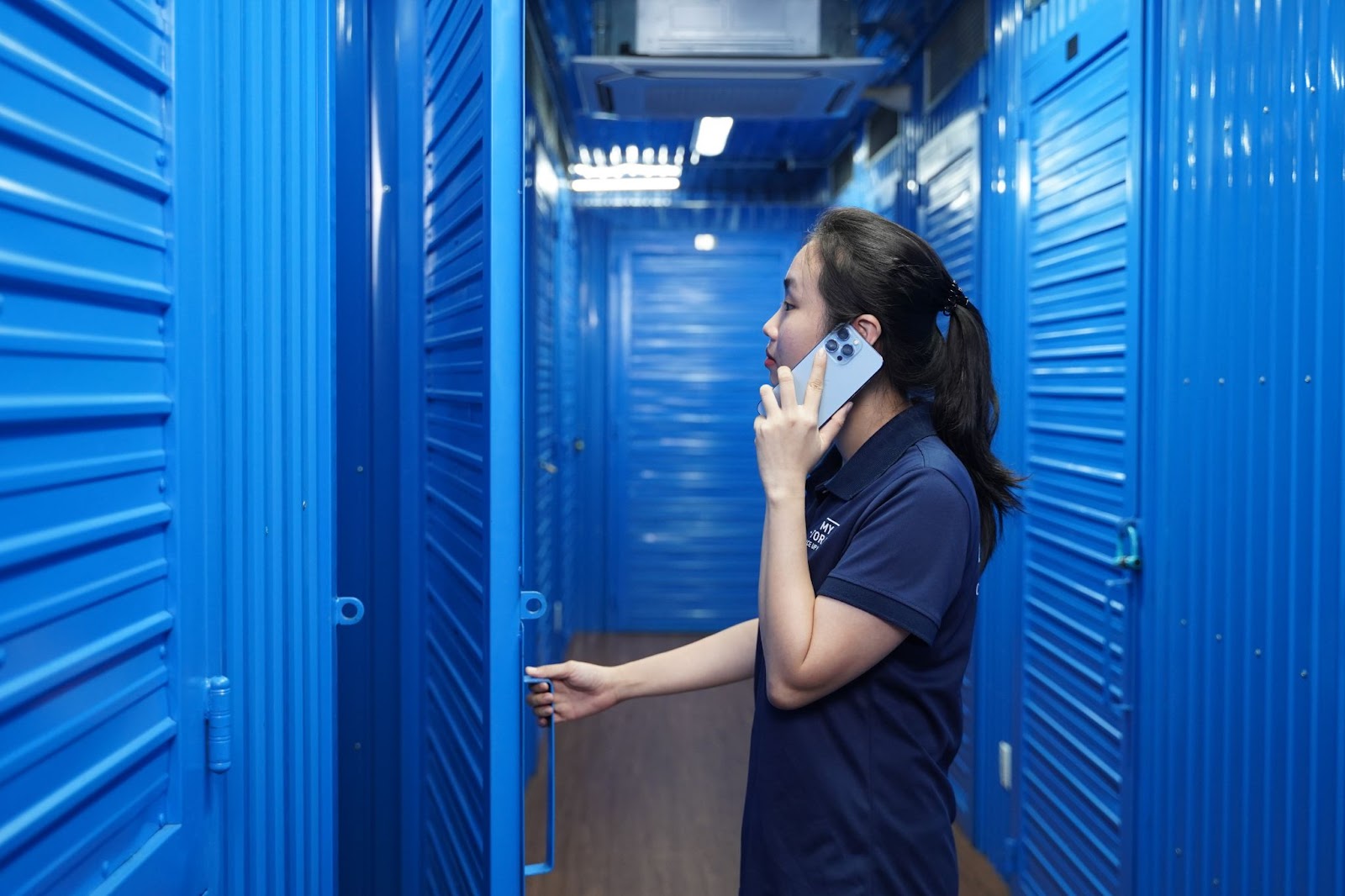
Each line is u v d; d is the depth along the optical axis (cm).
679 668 134
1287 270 166
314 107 111
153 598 85
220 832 95
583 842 334
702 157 541
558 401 482
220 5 94
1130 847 220
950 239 343
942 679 108
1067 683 256
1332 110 154
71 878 74
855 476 109
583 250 611
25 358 68
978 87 314
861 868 105
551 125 430
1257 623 175
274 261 103
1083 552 244
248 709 98
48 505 71
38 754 68
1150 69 211
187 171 89
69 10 71
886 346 112
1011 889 292
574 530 593
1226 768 183
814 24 318
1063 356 257
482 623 121
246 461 98
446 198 156
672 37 318
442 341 163
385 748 202
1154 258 212
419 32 196
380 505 200
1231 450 182
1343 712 153
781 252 612
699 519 618
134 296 81
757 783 112
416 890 201
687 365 616
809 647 100
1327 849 156
